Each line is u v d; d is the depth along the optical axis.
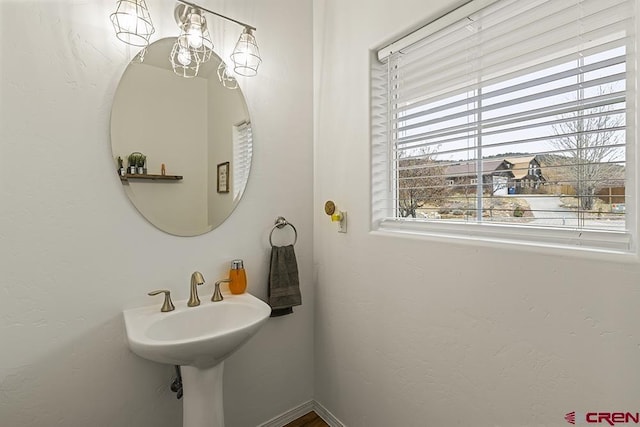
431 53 1.22
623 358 0.78
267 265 1.60
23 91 1.02
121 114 1.19
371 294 1.43
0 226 1.00
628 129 0.79
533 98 0.96
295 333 1.72
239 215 1.50
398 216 1.43
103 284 1.17
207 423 1.18
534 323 0.92
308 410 1.79
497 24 1.02
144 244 1.25
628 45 0.79
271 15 1.58
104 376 1.18
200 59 1.36
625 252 0.78
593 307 0.82
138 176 1.23
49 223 1.07
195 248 1.38
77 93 1.11
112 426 1.20
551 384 0.90
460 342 1.10
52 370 1.09
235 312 1.31
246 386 1.57
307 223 1.75
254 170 1.54
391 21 1.29
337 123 1.59
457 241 1.10
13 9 1.00
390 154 1.43
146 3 1.23
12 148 1.01
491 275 1.01
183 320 1.22
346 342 1.58
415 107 1.31
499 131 1.05
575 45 0.87
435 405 1.19
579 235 0.87
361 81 1.44
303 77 1.71
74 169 1.11
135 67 1.22
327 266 1.68
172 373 1.31
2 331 1.01
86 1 1.11
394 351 1.34
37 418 1.07
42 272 1.06
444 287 1.15
